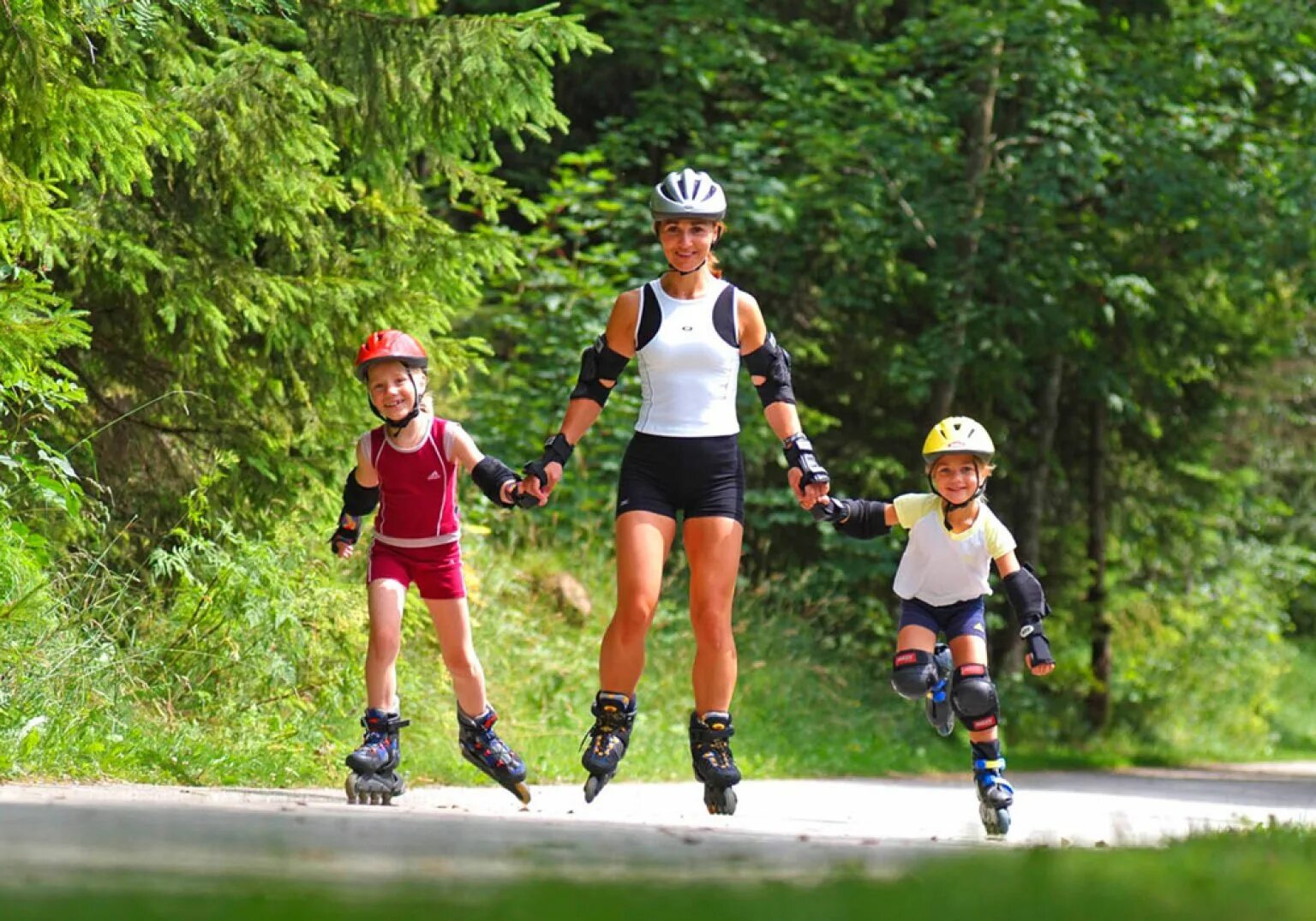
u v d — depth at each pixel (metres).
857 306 55.53
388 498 19.98
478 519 43.81
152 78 24.94
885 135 52.34
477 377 48.38
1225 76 56.34
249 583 25.12
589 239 53.75
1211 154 57.84
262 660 25.38
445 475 19.94
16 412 24.33
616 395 48.25
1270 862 8.98
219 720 24.22
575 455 47.66
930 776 43.69
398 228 28.75
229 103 25.00
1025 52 52.78
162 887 6.64
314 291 26.58
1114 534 72.25
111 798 13.96
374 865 8.06
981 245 55.53
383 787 19.34
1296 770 60.84
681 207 18.55
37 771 17.80
